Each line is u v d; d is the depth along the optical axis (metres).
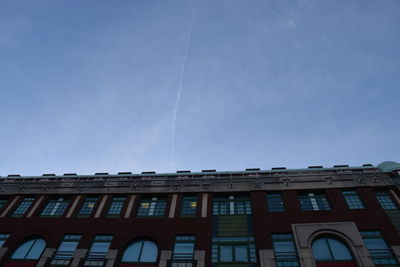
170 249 17.89
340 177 21.02
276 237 17.98
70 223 20.53
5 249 19.25
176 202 21.17
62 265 18.08
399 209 18.62
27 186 24.09
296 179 21.42
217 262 17.22
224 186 21.88
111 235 19.53
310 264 16.03
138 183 23.08
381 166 22.62
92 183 23.64
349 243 16.73
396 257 15.79
